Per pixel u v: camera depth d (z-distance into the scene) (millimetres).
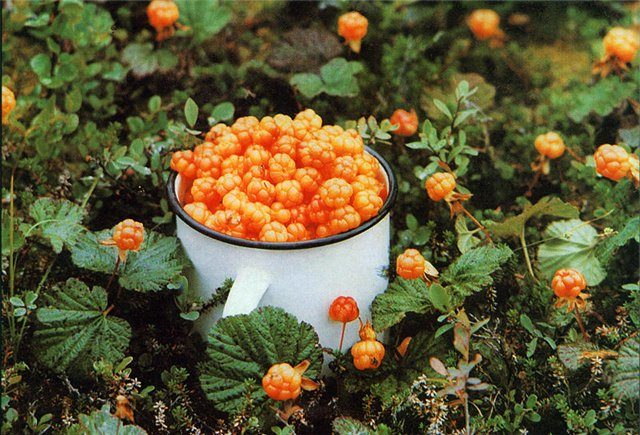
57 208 812
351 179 752
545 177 952
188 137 857
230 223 738
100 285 809
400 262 760
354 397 774
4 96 851
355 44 969
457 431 737
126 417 742
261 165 758
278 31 1088
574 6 1141
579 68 1082
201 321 783
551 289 816
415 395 744
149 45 1020
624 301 846
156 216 881
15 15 988
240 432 737
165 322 801
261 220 740
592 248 849
